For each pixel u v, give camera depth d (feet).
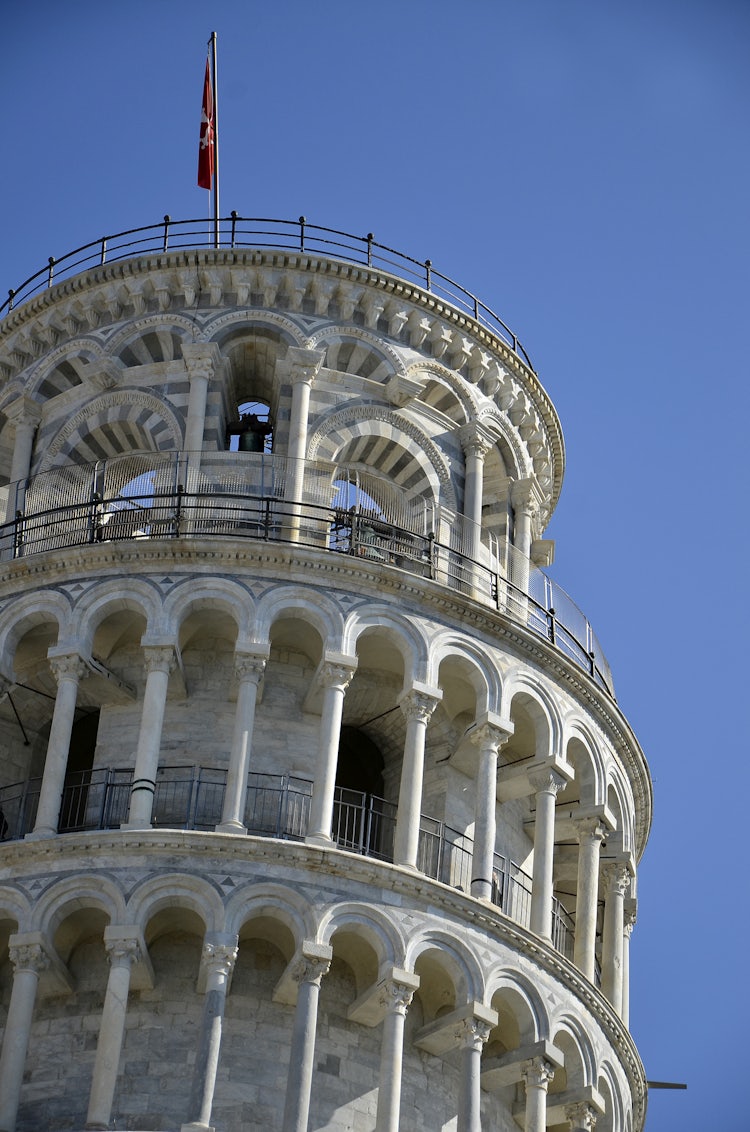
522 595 205.46
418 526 203.92
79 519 196.65
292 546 189.57
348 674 186.19
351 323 213.05
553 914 199.82
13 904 175.73
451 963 177.99
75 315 215.51
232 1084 173.17
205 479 199.82
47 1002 178.19
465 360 216.54
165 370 209.05
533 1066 180.04
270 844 175.52
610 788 201.26
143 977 175.32
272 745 189.67
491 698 191.52
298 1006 171.01
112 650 194.39
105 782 186.19
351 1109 174.91
